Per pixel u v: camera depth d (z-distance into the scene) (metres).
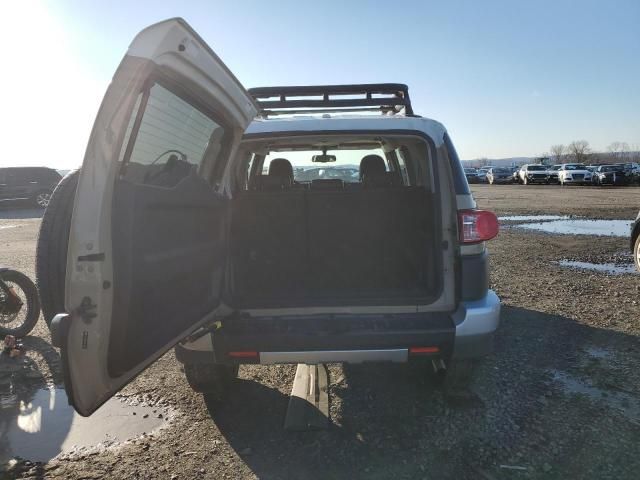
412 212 3.33
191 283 2.70
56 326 1.86
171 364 4.29
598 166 36.88
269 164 4.94
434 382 3.70
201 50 2.23
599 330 4.59
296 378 3.86
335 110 4.38
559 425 3.05
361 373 3.92
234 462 2.81
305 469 2.72
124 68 1.83
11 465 2.84
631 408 3.22
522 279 6.65
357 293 3.12
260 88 4.03
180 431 3.18
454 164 3.03
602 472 2.60
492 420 3.14
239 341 2.83
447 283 3.01
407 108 3.69
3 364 4.34
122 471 2.77
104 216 1.89
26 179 21.56
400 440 2.97
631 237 7.14
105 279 1.91
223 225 3.10
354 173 5.56
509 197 23.52
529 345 4.29
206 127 2.74
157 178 2.37
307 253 3.40
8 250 10.45
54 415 3.46
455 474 2.64
